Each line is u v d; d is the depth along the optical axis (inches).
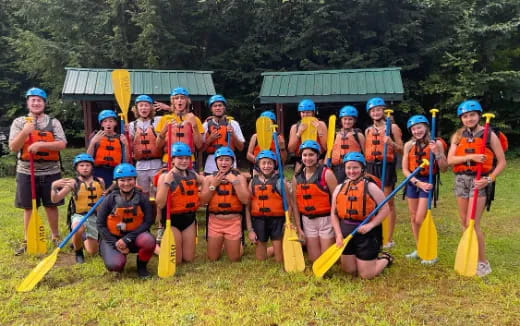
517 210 254.8
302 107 197.6
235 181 168.2
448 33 464.1
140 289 146.5
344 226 155.6
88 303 137.0
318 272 155.6
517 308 130.8
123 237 154.7
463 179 157.3
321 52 437.4
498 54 472.4
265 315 127.0
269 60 465.4
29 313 131.2
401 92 305.3
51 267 158.2
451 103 440.5
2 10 538.0
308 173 165.9
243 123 498.9
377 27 453.4
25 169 181.8
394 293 142.5
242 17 486.6
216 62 473.1
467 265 154.7
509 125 477.4
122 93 206.2
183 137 197.2
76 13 430.3
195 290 146.0
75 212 179.2
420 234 168.7
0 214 253.1
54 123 186.2
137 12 438.0
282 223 171.0
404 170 175.6
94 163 195.3
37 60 441.1
